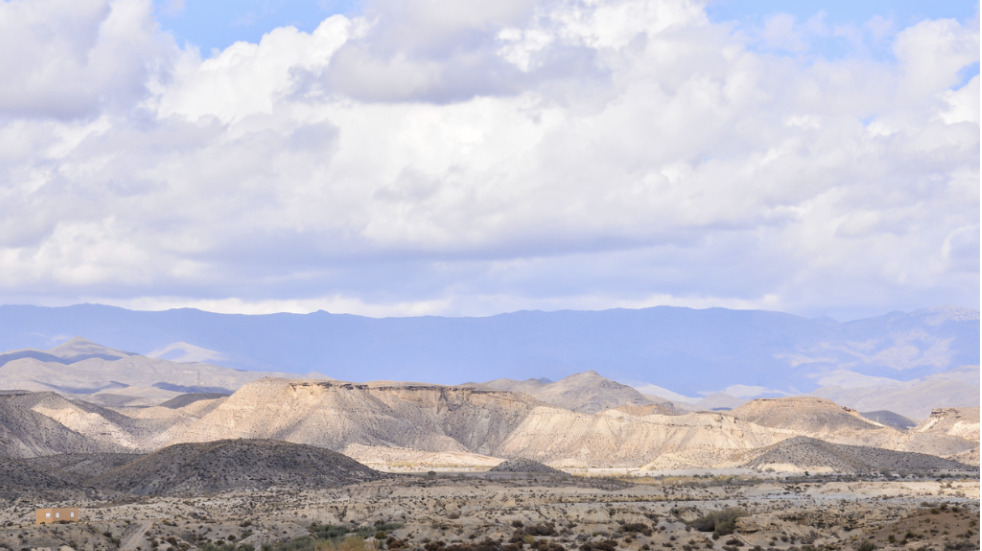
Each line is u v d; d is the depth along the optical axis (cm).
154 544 14750
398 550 14175
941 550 12306
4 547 13812
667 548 14088
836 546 13850
